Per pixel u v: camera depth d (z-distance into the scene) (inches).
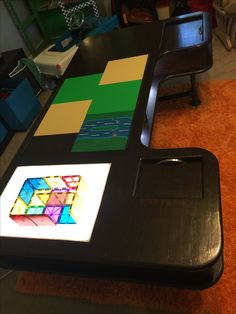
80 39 107.6
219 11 89.0
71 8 117.6
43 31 129.1
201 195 32.2
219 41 104.1
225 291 47.2
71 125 48.0
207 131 73.7
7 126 96.3
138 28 69.6
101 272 35.9
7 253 33.9
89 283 53.6
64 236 33.1
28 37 123.8
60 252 31.7
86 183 37.6
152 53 59.1
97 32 101.5
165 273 34.5
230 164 64.5
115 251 30.1
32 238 34.2
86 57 65.8
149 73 53.5
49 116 51.9
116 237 31.1
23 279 57.8
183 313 46.6
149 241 29.8
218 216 29.6
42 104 104.8
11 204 39.3
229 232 53.6
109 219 32.9
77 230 33.2
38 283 56.4
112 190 35.7
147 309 48.4
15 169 43.9
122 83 53.2
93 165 39.7
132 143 40.8
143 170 37.2
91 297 52.1
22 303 55.4
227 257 50.7
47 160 43.3
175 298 48.2
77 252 31.1
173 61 71.2
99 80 56.3
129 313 48.9
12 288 57.9
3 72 94.6
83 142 43.9
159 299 48.8
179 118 79.7
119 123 44.7
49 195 36.6
